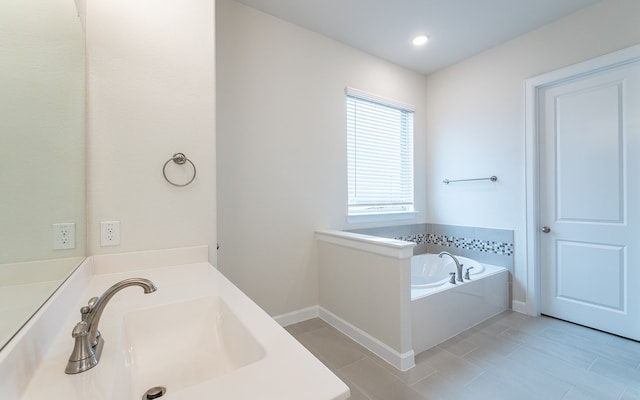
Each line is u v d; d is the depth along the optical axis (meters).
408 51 2.88
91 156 1.26
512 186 2.68
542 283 2.57
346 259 2.26
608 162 2.20
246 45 2.20
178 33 1.48
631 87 2.08
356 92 2.79
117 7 1.33
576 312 2.37
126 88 1.34
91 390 0.53
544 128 2.54
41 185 0.73
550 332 2.24
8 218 0.53
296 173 2.46
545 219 2.54
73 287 0.92
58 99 0.89
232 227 2.16
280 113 2.37
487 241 2.87
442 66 3.21
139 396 0.75
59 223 0.86
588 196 2.30
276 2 2.17
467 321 2.31
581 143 2.33
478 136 2.94
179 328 0.95
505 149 2.73
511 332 2.25
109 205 1.30
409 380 1.68
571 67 2.29
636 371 1.74
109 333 0.75
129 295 1.02
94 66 1.27
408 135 3.32
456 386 1.62
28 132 0.66
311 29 2.52
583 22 2.23
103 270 1.28
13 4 0.59
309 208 2.54
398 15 2.31
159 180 1.42
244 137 2.21
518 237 2.65
